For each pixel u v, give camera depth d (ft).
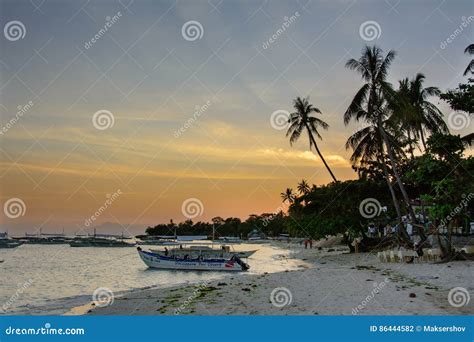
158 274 120.37
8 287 94.07
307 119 146.20
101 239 409.69
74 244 368.27
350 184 130.93
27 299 69.62
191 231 448.24
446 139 72.13
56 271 137.28
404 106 102.53
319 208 146.72
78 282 101.60
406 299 43.34
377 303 41.96
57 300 65.10
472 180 70.54
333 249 197.06
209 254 148.66
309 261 138.72
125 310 48.11
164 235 444.14
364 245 140.15
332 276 66.95
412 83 129.59
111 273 126.11
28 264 175.94
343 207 132.05
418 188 114.93
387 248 124.16
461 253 79.97
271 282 63.41
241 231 458.09
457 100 88.58
